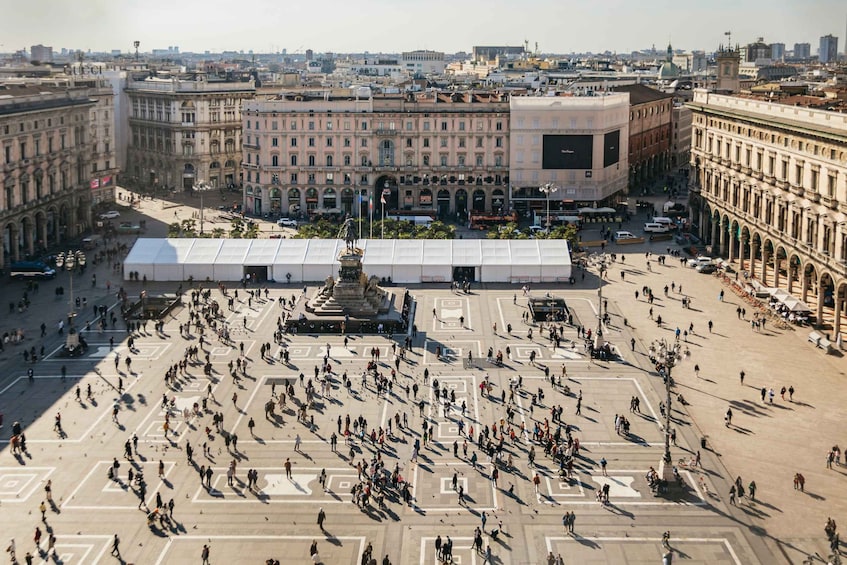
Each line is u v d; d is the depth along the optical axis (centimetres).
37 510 10394
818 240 16600
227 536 9875
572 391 13962
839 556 9350
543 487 10962
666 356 11125
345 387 14112
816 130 16375
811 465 11456
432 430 12581
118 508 10450
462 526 10100
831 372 14650
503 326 17338
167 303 18625
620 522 10162
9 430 12500
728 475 11212
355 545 9700
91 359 15350
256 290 19812
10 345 16088
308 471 11362
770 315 17638
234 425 12700
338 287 17550
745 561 9394
